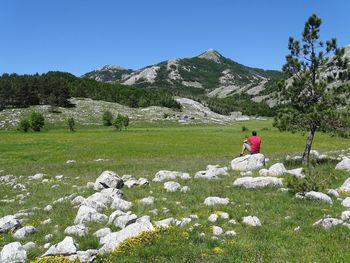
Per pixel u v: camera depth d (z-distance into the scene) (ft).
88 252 32.27
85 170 107.55
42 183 78.64
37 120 492.13
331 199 48.65
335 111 83.66
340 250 32.22
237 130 449.06
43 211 50.08
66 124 619.26
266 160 101.19
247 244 34.06
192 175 75.97
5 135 363.35
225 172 73.10
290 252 32.50
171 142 247.91
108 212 45.85
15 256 32.48
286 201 48.65
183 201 50.29
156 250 32.73
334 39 88.28
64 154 178.70
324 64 89.25
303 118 87.25
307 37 89.35
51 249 32.91
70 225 42.32
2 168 126.31
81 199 53.16
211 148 201.16
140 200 50.67
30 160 159.02
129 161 130.41
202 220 41.24
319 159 93.56
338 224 38.27
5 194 67.31
